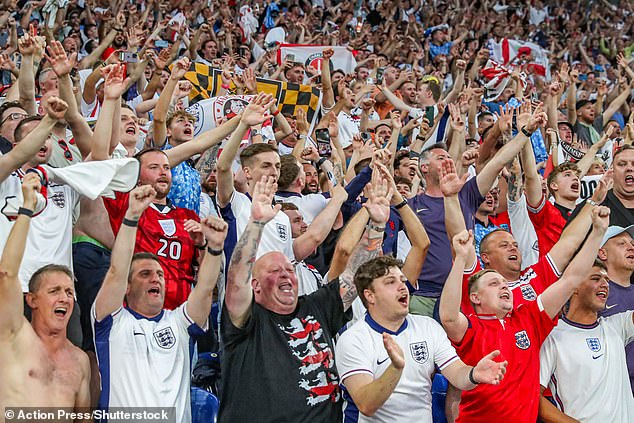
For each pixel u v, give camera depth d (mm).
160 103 8695
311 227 7973
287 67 14000
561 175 9719
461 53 19328
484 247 7953
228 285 6227
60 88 7285
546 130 12586
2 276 5750
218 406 7051
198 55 14789
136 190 6227
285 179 8867
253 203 6172
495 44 19906
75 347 6176
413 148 11734
